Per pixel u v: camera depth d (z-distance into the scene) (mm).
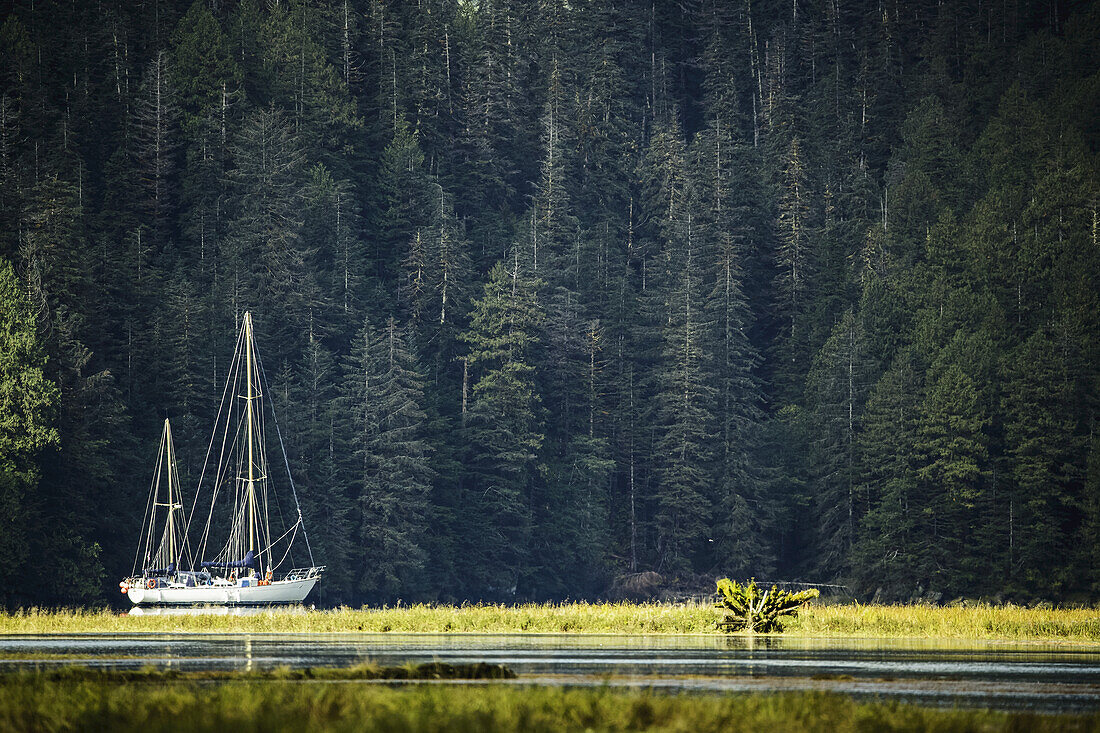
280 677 92375
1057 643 160750
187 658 120875
